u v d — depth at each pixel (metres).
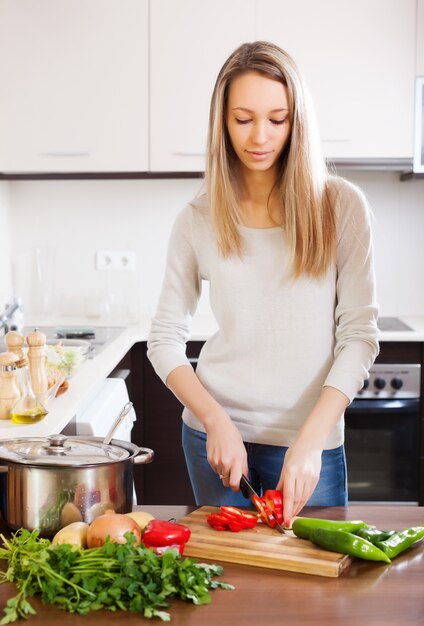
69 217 3.83
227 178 1.78
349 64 3.38
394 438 3.33
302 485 1.46
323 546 1.27
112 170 3.44
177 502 3.38
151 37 3.38
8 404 1.87
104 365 2.58
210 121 1.78
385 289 3.84
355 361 1.71
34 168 3.44
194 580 1.15
